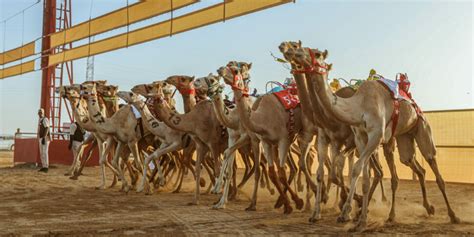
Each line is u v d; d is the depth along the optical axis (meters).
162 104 11.49
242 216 9.51
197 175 11.55
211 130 11.75
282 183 10.02
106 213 9.92
